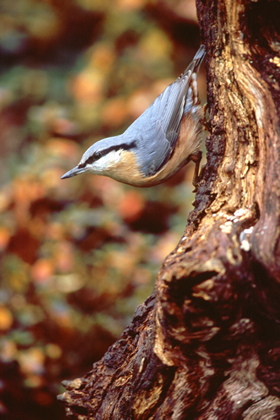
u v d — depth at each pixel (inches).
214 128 268.2
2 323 424.8
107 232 500.4
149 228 545.6
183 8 677.3
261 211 231.9
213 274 211.8
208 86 276.1
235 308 215.5
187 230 249.6
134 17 694.5
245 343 225.3
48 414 410.9
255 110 255.0
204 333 221.6
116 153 344.8
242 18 263.3
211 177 262.5
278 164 238.2
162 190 558.6
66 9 761.6
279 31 264.5
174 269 212.7
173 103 335.0
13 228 479.5
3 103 695.1
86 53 732.7
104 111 625.0
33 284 453.7
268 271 214.2
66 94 703.1
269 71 259.6
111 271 465.4
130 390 253.6
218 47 270.4
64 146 536.4
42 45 760.3
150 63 663.8
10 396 407.2
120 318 443.8
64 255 470.3
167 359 234.4
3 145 658.8
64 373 426.9
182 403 244.7
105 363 276.7
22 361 408.5
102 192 542.6
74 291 459.8
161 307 223.0
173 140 335.6
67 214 501.4
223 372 235.1
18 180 498.0
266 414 247.4
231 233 223.6
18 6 786.2
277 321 220.1
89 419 273.3
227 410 245.4
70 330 433.1
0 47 761.6
